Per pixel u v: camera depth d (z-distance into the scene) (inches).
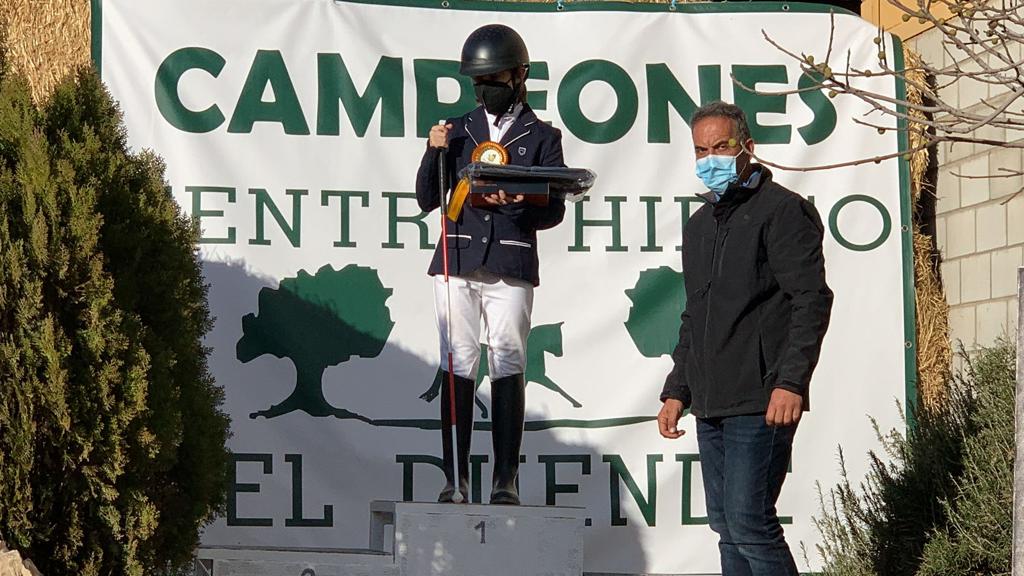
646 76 326.3
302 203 313.3
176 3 313.0
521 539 248.5
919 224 340.2
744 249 208.1
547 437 314.0
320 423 308.8
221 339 307.1
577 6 327.3
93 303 205.9
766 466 205.9
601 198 322.3
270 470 306.0
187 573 243.6
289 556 246.8
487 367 313.9
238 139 312.5
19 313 202.5
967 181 331.6
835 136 328.5
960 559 247.4
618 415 316.5
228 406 306.0
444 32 323.3
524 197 242.5
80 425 204.2
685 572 314.0
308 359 309.9
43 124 218.1
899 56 331.0
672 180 324.8
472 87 322.3
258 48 315.3
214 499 233.6
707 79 328.2
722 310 208.5
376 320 313.3
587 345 318.0
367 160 316.5
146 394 208.5
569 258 319.9
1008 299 312.3
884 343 324.2
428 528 246.2
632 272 321.1
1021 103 301.7
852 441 320.2
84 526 206.5
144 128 309.4
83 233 207.6
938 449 270.8
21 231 207.5
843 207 327.6
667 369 318.7
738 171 208.7
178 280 223.6
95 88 226.1
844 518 314.2
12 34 309.0
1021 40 178.5
